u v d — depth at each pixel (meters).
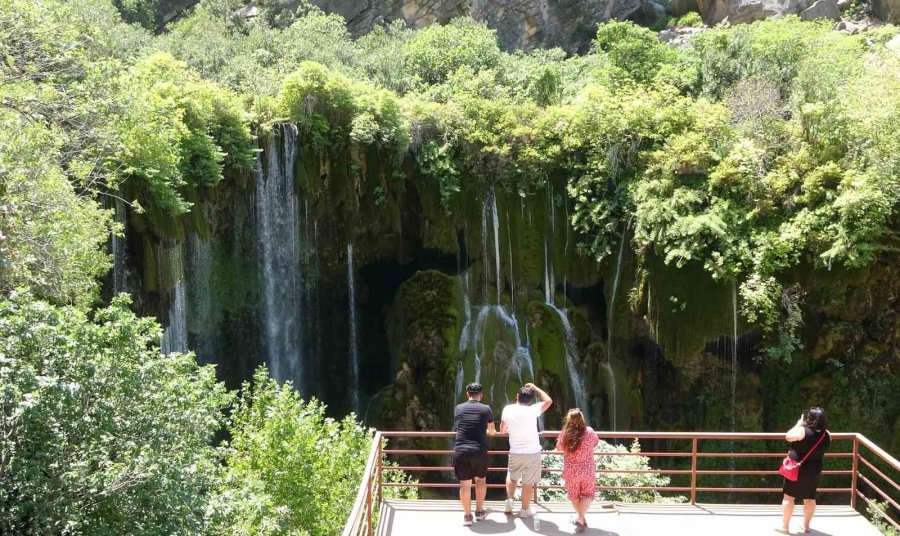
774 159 29.09
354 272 35.06
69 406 10.87
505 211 33.53
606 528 11.10
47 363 11.24
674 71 37.56
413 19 57.06
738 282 27.39
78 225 17.45
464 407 11.23
